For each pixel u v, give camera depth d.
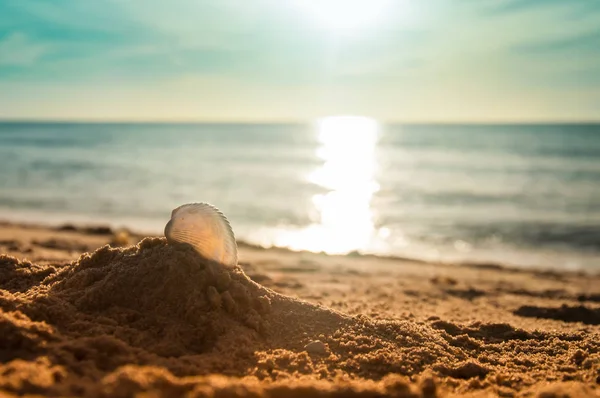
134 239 13.60
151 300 4.59
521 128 181.38
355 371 4.19
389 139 122.81
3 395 2.77
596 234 19.72
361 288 9.32
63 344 3.74
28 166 41.69
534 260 16.05
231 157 60.34
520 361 4.75
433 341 4.94
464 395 3.76
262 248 14.41
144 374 3.14
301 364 4.16
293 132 174.50
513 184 35.41
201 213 4.96
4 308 4.20
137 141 95.38
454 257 16.30
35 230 14.33
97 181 32.88
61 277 5.20
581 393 3.62
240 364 4.06
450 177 40.19
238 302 4.77
